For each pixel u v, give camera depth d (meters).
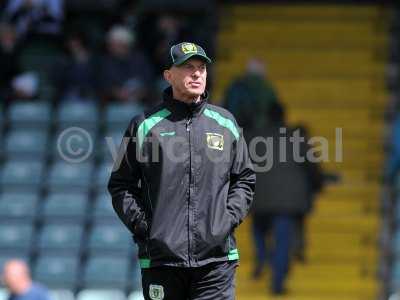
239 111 33.06
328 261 34.03
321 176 30.91
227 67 39.44
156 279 14.97
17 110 37.22
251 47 40.22
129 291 33.03
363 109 38.47
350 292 33.06
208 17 40.06
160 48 38.69
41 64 39.25
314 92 38.97
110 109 37.00
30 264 33.72
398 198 35.38
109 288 33.09
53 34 39.44
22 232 34.34
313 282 33.19
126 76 37.34
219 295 14.88
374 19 41.00
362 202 35.66
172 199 14.77
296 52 40.03
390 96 38.88
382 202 35.62
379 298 32.84
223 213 14.83
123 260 33.56
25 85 37.91
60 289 33.19
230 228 14.82
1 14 39.38
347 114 38.22
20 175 35.69
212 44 39.66
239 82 33.56
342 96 38.88
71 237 34.19
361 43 40.41
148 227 14.94
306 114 38.19
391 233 34.59
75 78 37.41
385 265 33.72
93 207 34.88
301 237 31.94
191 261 14.72
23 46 39.34
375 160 37.00
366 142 37.44
